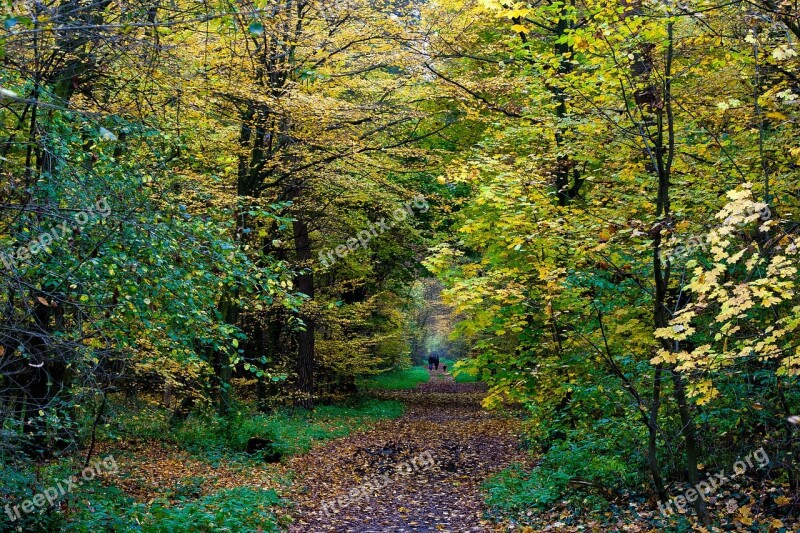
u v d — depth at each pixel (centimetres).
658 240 602
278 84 1139
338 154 1264
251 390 2089
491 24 1262
